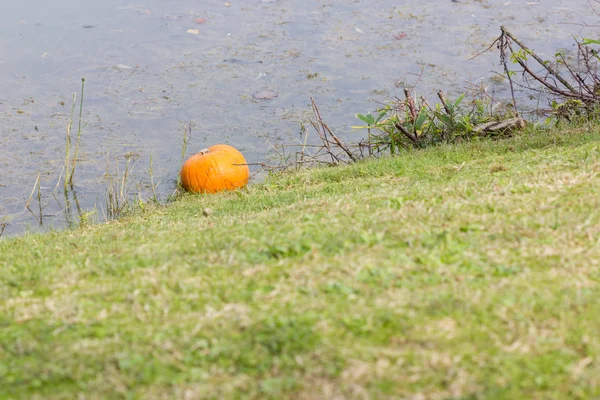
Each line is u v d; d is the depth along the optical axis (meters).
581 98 8.87
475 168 6.40
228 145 9.04
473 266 3.65
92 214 7.98
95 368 3.02
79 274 4.11
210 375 2.94
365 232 4.22
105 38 12.98
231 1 14.85
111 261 4.27
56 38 13.01
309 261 3.90
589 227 4.04
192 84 11.22
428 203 4.89
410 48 12.15
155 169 9.04
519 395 2.70
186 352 3.10
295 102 10.61
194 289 3.67
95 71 11.71
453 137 8.49
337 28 13.16
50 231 7.01
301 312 3.31
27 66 11.91
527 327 3.09
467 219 4.36
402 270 3.67
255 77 11.38
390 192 5.49
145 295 3.67
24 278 4.13
